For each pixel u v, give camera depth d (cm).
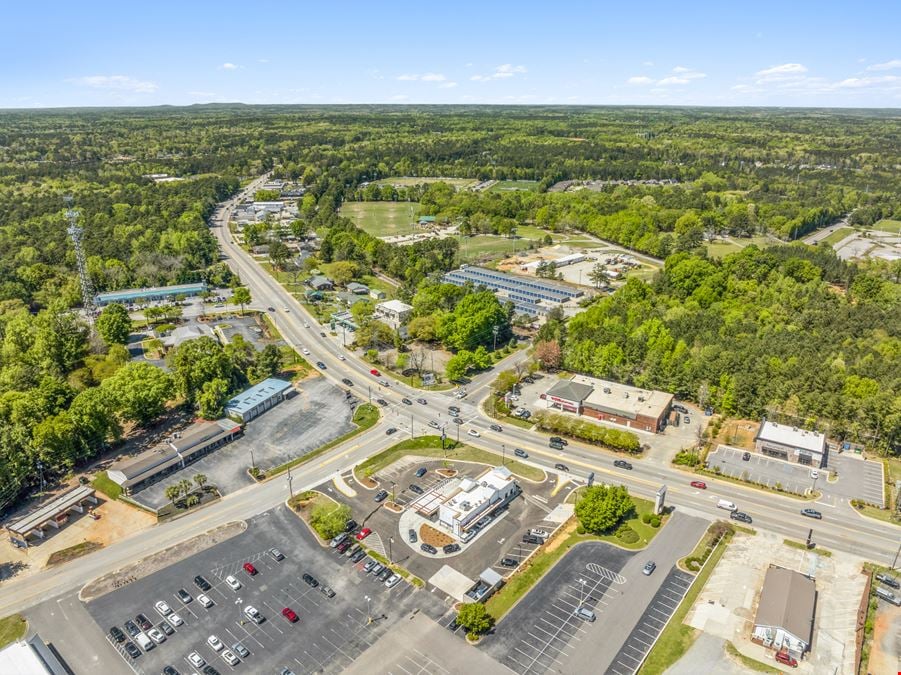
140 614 12900
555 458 18850
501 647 12138
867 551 14875
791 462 18625
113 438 19188
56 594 13462
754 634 12319
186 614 12925
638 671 11619
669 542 15150
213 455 18925
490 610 13050
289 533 15450
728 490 17275
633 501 16712
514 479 17750
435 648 12100
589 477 17038
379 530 15575
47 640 12269
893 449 19175
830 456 18988
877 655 12012
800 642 11894
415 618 12812
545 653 11994
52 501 16100
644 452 19138
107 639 12319
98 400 18725
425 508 16088
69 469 18050
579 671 11612
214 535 15362
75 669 11631
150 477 17450
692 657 11931
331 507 15925
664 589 13638
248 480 17650
